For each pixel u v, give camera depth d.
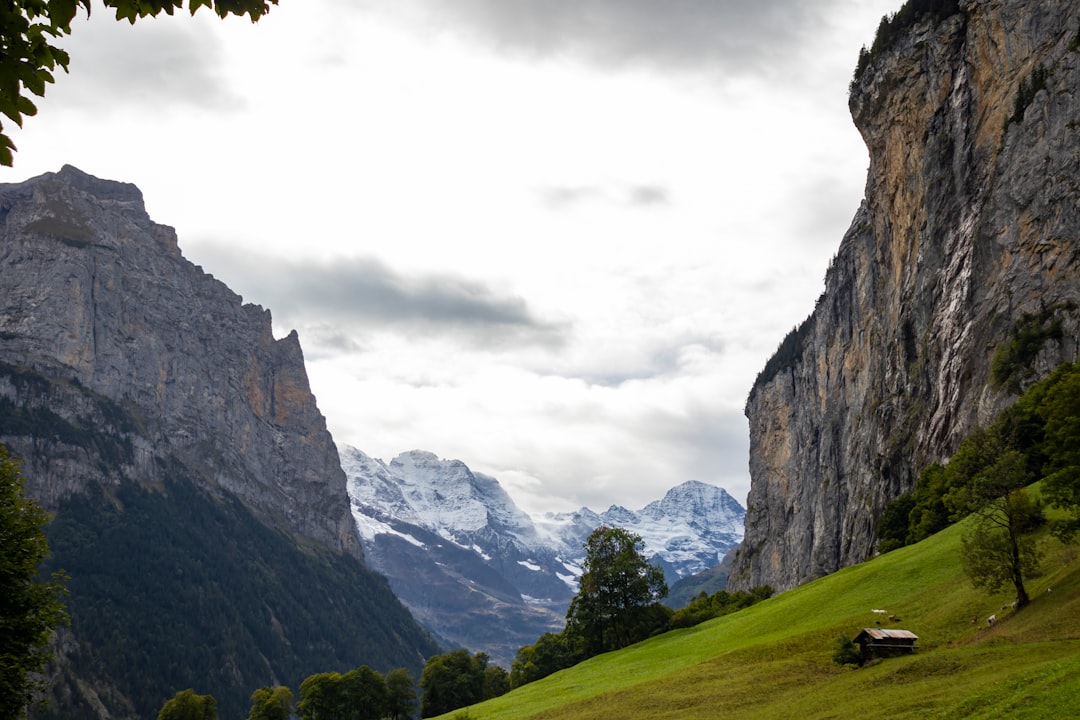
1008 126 155.12
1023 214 147.62
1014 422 105.25
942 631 73.19
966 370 153.38
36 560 41.75
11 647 39.50
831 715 59.38
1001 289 149.38
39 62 12.09
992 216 154.50
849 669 71.62
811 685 70.75
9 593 39.94
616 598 158.12
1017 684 49.31
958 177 167.62
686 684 82.88
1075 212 138.38
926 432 167.38
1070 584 66.88
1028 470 100.19
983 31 165.25
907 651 70.88
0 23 11.63
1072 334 132.38
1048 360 133.88
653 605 161.12
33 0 11.97
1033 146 148.62
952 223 168.50
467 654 185.88
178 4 12.55
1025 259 145.62
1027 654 58.12
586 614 158.38
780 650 84.88
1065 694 44.00
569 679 118.31
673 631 141.88
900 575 97.88
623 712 78.19
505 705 105.94
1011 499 70.75
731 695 74.44
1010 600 72.31
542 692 110.38
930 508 127.25
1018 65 156.12
